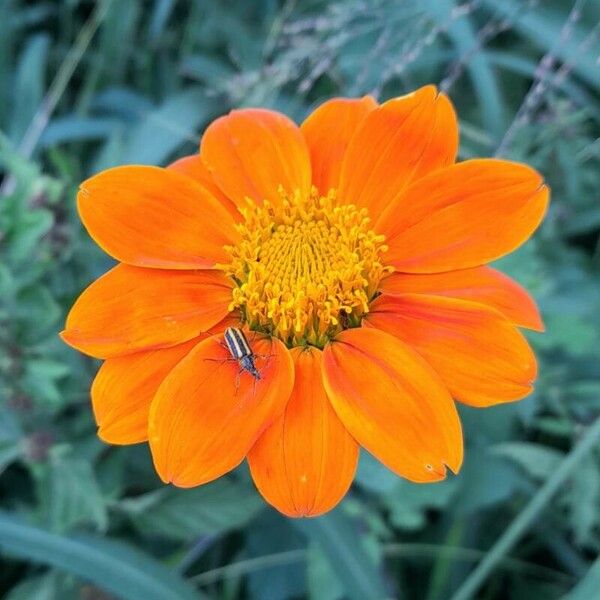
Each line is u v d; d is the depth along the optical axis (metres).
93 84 0.29
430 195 0.15
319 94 0.28
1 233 0.19
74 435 0.21
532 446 0.20
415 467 0.13
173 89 0.30
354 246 0.15
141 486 0.22
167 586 0.19
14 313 0.19
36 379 0.19
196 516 0.20
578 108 0.26
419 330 0.14
